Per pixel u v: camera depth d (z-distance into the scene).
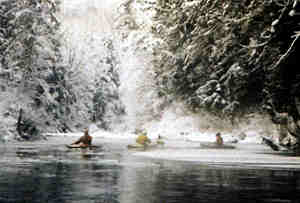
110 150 19.27
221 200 5.48
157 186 6.85
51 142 28.16
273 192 6.27
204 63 27.45
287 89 20.34
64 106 64.19
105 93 83.69
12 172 8.74
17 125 30.84
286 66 19.28
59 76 60.69
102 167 10.20
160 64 33.50
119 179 7.75
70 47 73.81
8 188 6.42
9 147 20.41
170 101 58.19
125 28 27.78
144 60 65.75
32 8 34.91
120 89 76.94
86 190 6.29
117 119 80.31
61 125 62.59
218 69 25.86
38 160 12.25
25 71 35.19
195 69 32.75
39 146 21.83
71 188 6.48
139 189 6.46
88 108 79.06
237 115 39.88
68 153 16.20
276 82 20.36
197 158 14.01
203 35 20.27
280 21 17.56
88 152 17.27
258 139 39.34
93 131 74.19
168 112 57.97
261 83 23.64
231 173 9.09
